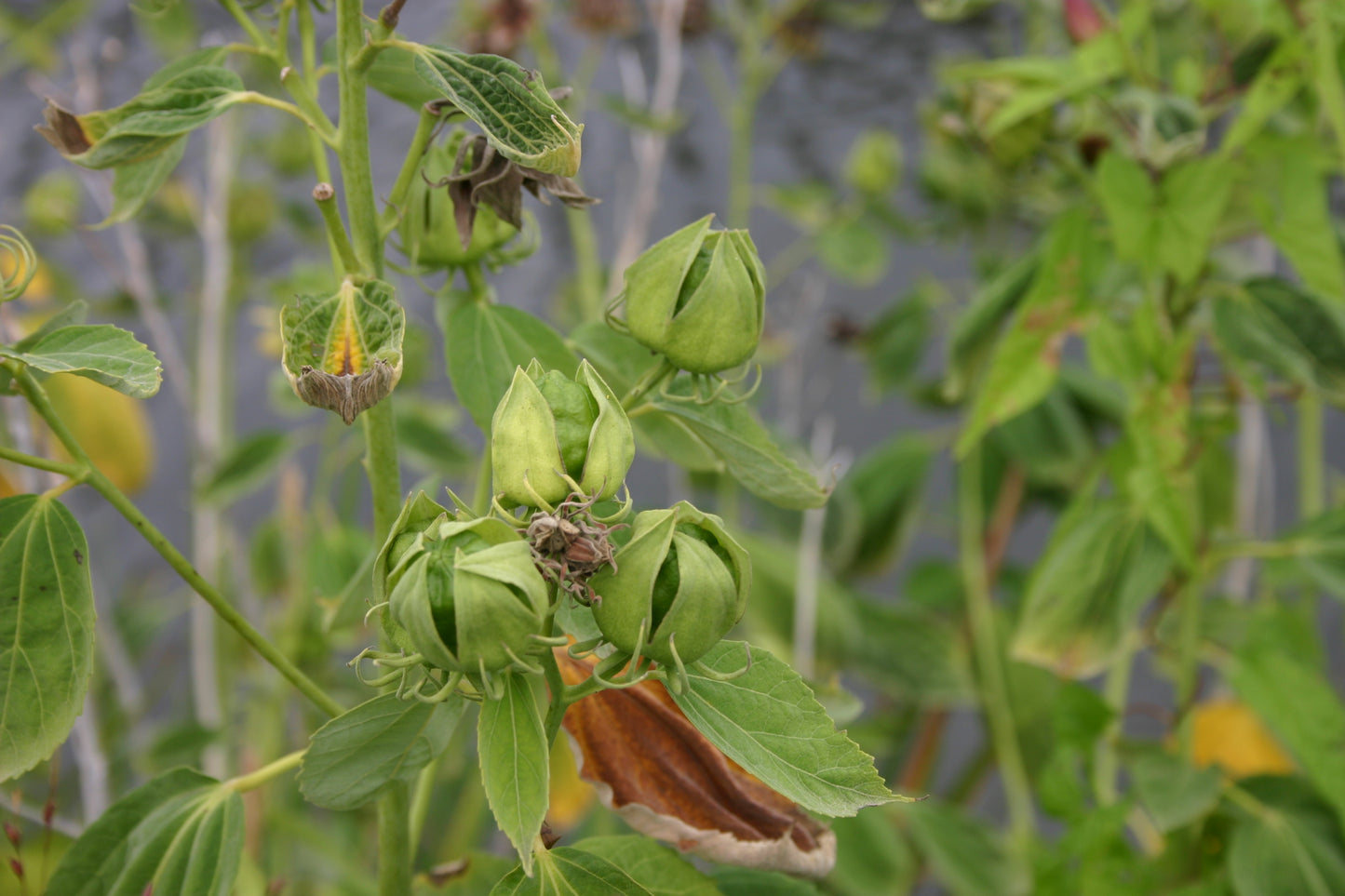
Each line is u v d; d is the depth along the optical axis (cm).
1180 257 72
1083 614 80
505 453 53
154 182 61
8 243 57
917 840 103
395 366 54
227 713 106
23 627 57
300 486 112
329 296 55
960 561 125
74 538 57
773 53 132
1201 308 87
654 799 58
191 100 57
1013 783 107
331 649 108
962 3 89
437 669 54
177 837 59
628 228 113
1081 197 94
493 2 102
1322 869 74
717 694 54
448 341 61
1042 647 80
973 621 113
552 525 52
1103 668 79
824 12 119
